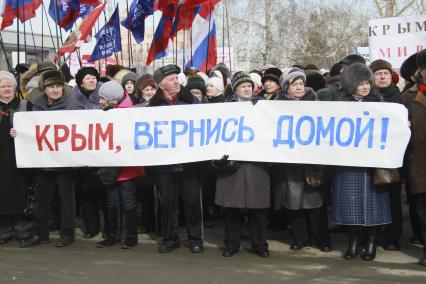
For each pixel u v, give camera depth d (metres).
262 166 5.46
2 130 5.93
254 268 5.15
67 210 6.04
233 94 5.93
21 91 7.75
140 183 6.41
